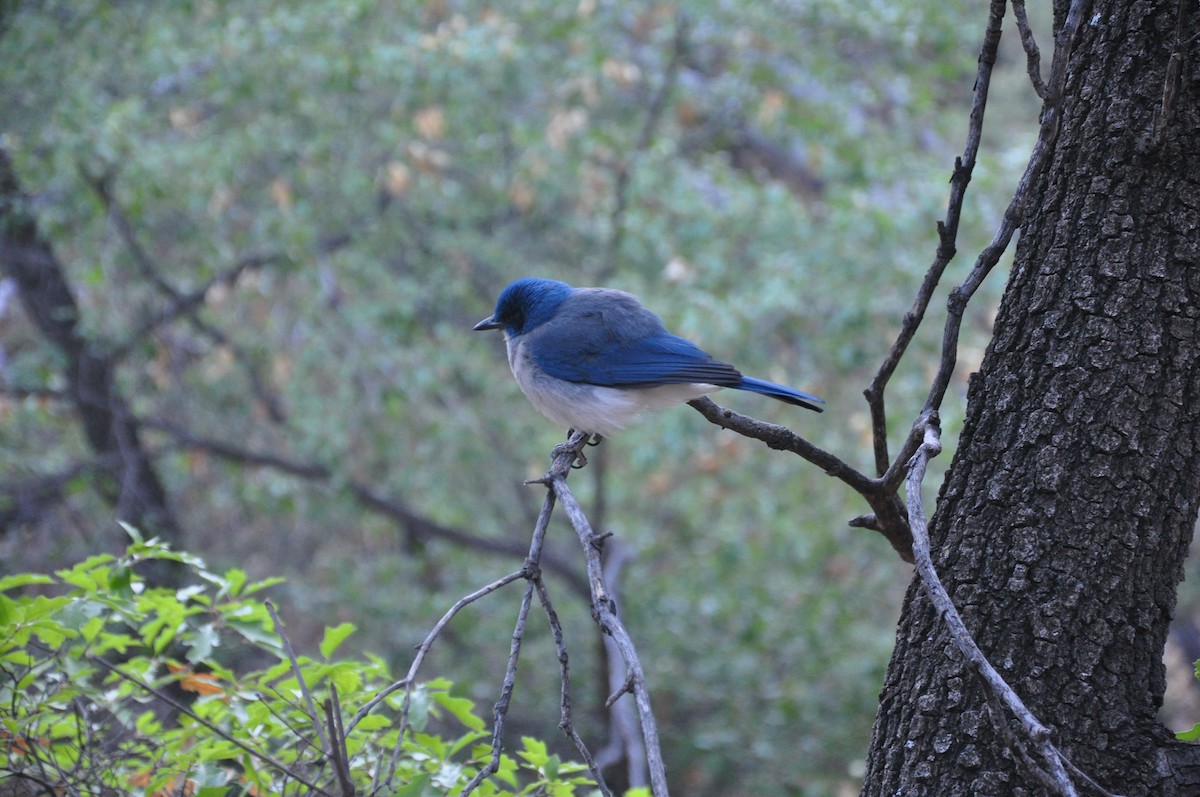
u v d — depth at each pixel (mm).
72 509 17484
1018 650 4098
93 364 16656
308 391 15844
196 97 15609
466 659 18469
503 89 16094
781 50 16469
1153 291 4219
